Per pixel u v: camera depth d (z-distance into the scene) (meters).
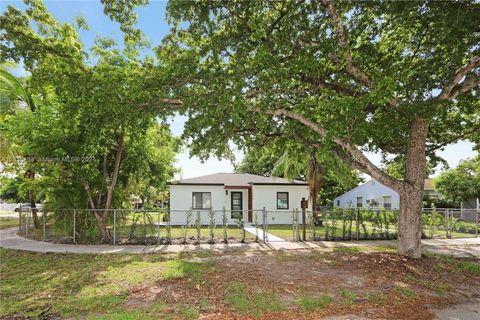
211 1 8.16
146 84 8.45
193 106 8.45
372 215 13.43
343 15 8.46
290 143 12.04
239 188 20.69
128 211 11.98
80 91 8.78
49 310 5.20
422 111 7.78
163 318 4.80
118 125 10.46
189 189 20.50
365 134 8.79
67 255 9.59
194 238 12.65
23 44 8.67
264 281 6.60
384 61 8.84
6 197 51.78
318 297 5.70
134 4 8.66
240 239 12.70
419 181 8.99
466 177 25.69
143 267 7.92
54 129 10.64
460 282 7.05
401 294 6.03
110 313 5.01
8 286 6.53
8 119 11.88
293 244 11.70
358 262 8.36
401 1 7.30
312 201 19.22
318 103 9.24
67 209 11.93
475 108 10.73
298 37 8.52
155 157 15.93
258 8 8.20
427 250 10.82
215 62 8.84
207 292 5.98
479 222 16.47
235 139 11.95
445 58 8.94
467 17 7.03
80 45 9.68
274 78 8.39
